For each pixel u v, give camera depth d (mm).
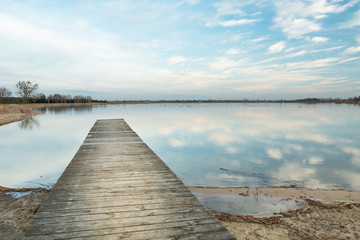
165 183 3771
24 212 3918
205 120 26812
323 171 7066
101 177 4074
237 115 36688
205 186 5652
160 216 2637
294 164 7918
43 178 6344
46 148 11023
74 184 3697
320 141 12750
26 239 2141
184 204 2965
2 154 9656
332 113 42031
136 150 6414
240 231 3547
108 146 6996
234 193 5148
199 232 2309
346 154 9555
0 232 3283
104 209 2803
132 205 2924
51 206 2867
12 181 6051
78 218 2564
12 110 33406
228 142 12445
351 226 3689
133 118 29859
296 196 4992
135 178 4027
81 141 13055
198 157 9016
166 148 10844
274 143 12141
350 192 5258
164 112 46875
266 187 5578
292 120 26656
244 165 7793
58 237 2188
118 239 2176
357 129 18156
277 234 3473
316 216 4047
